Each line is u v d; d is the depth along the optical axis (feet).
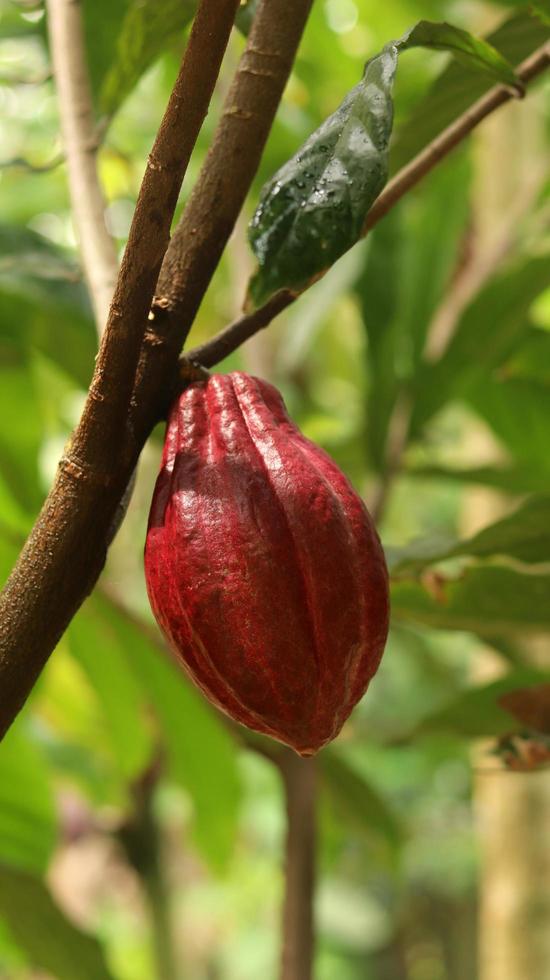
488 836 5.97
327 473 3.02
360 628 2.97
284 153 6.24
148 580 3.03
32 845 5.51
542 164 6.87
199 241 3.05
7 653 2.92
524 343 5.57
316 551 2.95
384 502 5.29
